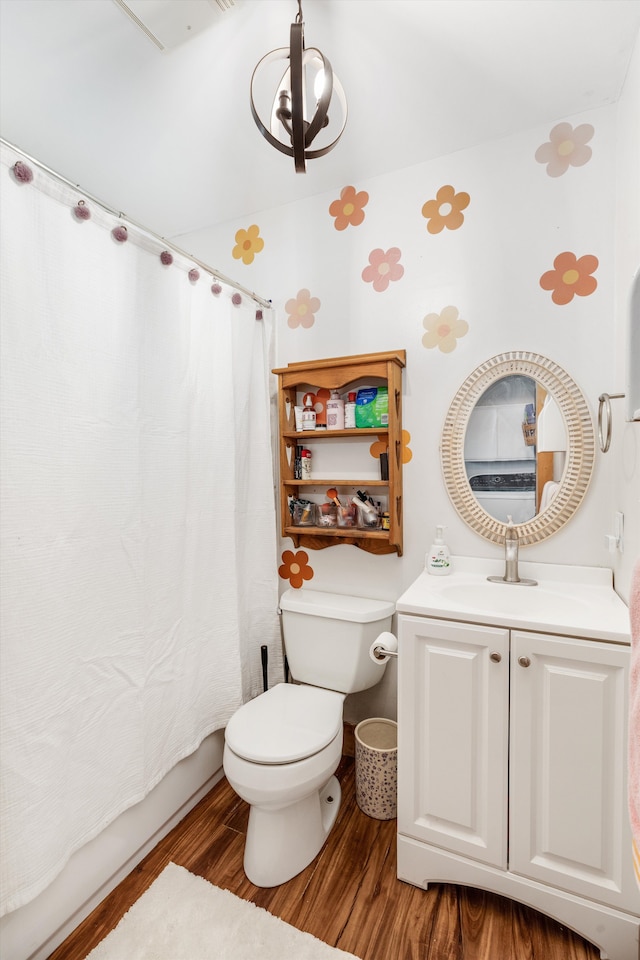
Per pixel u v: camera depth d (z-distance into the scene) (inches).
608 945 43.6
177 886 51.7
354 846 57.6
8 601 39.6
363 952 44.6
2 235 38.9
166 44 48.1
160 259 56.1
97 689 48.1
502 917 48.3
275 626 77.3
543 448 61.9
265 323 78.2
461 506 66.2
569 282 59.9
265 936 46.0
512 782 47.1
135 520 52.6
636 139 47.3
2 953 40.1
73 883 46.6
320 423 76.0
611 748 43.3
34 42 48.1
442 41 48.0
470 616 48.2
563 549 61.2
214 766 69.2
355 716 76.5
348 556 75.2
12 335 39.9
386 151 65.7
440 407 67.8
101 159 66.9
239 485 73.2
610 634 42.6
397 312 70.5
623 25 45.7
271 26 46.2
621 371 54.0
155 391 55.8
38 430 42.2
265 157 66.6
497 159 63.5
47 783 42.1
